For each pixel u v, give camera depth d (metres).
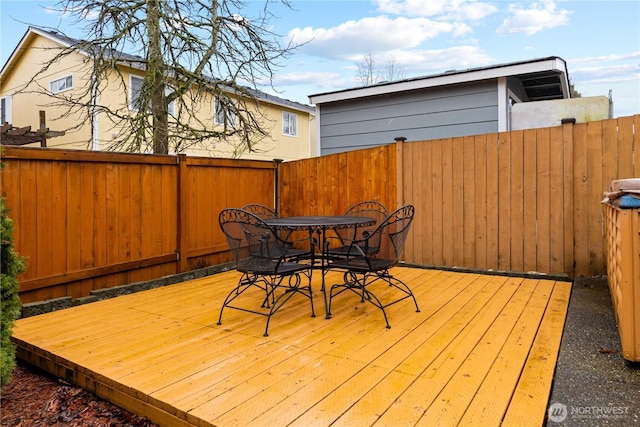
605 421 1.64
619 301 2.26
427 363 2.24
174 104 9.66
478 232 4.61
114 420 2.00
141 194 4.23
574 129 4.08
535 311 3.16
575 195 4.09
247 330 2.85
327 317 3.09
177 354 2.42
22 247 3.28
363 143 7.20
